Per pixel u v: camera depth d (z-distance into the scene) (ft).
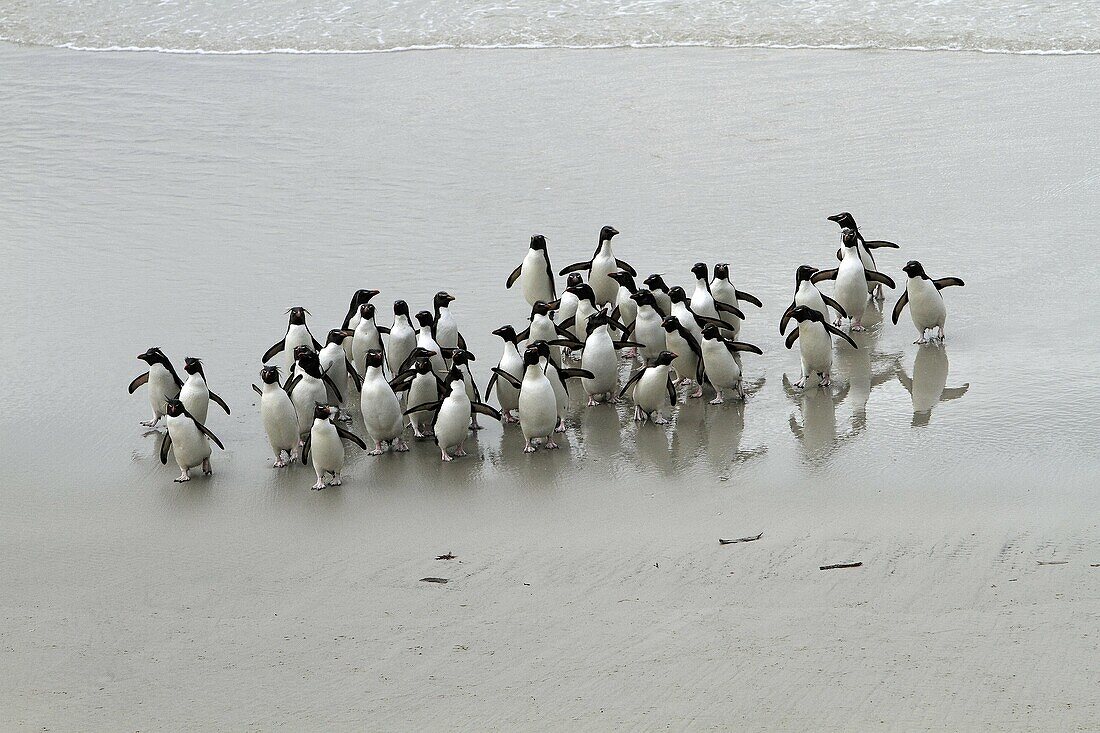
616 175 82.64
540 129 92.27
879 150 83.61
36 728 31.68
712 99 96.02
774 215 74.74
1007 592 35.63
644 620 35.40
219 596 39.50
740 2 117.19
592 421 52.54
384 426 49.52
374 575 40.22
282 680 33.40
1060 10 108.58
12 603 39.75
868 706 29.91
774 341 59.62
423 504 45.60
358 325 55.88
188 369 51.08
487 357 58.85
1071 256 65.62
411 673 33.24
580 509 44.24
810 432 49.55
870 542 39.70
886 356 56.85
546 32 114.83
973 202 74.18
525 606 37.09
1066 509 41.11
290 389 51.49
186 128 97.14
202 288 68.44
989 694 30.07
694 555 39.83
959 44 103.55
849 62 102.01
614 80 101.96
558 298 64.75
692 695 30.99
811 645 33.12
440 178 84.12
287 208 80.12
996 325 58.65
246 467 49.85
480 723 30.50
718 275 58.08
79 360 60.39
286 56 115.44
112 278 70.33
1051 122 85.76
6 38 125.59
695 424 51.39
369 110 99.09
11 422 54.49
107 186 85.30
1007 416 49.16
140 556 42.86
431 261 70.90
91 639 36.73
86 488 48.52
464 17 120.67
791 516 42.34
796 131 88.22
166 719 31.78
